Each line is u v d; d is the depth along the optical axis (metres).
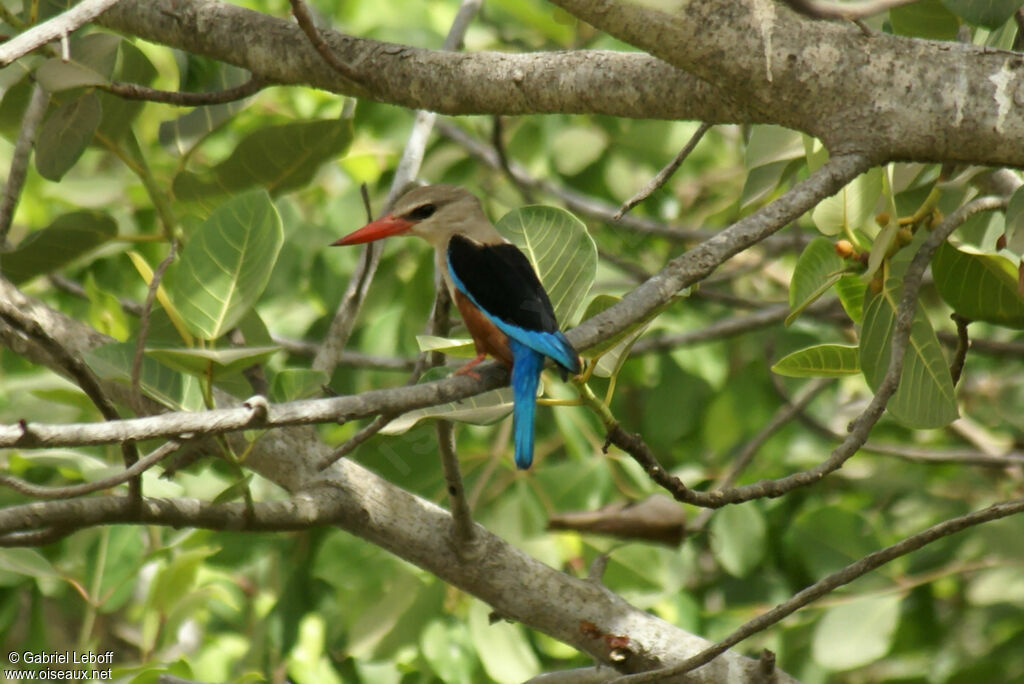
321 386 6.27
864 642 10.59
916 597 11.60
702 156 13.56
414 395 5.05
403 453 10.82
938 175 7.47
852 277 7.15
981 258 6.33
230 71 8.54
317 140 7.85
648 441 13.38
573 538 10.54
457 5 13.95
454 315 12.15
